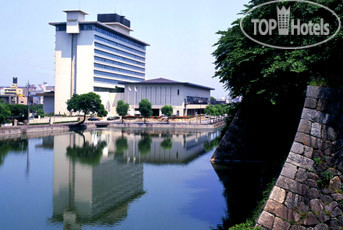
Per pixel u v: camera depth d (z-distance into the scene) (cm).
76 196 3756
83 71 15938
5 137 8275
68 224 2947
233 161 4812
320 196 1730
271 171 2631
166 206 3309
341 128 1744
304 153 1806
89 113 14575
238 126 4756
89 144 7738
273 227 1783
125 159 5912
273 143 3331
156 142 8225
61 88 16250
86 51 15888
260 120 4350
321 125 1792
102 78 16900
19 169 5047
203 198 3434
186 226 2783
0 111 8275
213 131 11394
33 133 9312
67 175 4722
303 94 2361
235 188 3728
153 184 4147
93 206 3409
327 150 1758
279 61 2423
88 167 5259
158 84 16100
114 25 18638
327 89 1806
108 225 2906
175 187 3984
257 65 2880
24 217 3130
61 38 16175
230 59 3064
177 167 5178
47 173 4822
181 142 8250
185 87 16412
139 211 3209
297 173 1798
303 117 1847
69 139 8575
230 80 3438
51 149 6912
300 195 1772
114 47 17912
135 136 9562
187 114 17300
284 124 2941
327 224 1692
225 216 2950
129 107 15038
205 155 6253
